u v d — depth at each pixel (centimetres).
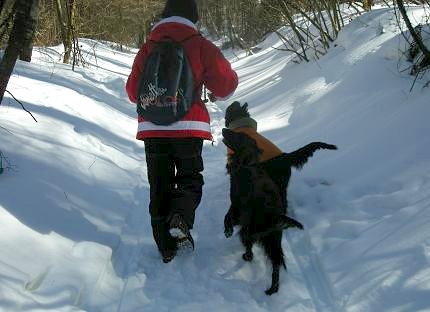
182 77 322
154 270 341
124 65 1562
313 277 331
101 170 481
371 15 839
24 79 686
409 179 405
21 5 324
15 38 329
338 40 869
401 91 541
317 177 471
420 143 442
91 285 304
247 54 1911
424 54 512
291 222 312
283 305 299
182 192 341
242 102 930
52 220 352
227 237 379
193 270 342
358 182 437
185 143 335
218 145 660
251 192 330
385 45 652
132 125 713
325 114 625
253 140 365
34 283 282
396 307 272
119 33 2161
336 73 732
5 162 393
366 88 611
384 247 327
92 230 371
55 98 626
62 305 272
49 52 1198
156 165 341
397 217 358
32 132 477
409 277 289
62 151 463
